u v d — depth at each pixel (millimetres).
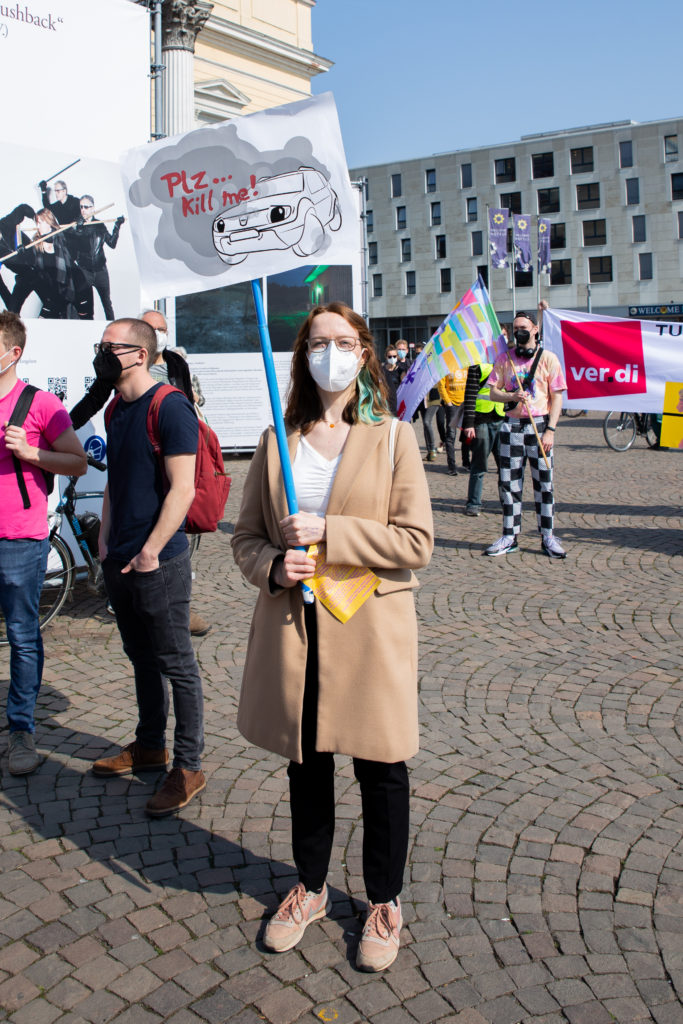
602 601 5793
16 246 5438
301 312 13289
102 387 3891
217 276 3176
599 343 8156
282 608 2383
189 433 3072
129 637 3371
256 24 18000
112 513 3225
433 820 3154
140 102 5910
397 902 2518
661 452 14016
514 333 6852
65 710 4168
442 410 12977
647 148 55656
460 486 10828
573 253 58469
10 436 3416
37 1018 2246
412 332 64125
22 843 3041
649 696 4219
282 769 3564
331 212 3014
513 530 7141
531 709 4090
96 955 2479
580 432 17500
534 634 5152
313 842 2533
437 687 4363
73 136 5629
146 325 3182
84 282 5777
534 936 2535
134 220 3258
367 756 2312
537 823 3123
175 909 2682
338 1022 2229
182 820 3186
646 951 2463
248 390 13266
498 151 59062
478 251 60625
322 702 2328
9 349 3469
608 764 3553
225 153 3098
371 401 2422
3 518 3486
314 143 2990
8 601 3535
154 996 2322
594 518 8688
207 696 4285
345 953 2482
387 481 2348
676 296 56219
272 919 2533
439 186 61188
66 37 5512
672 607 5625
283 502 2385
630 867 2855
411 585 2412
